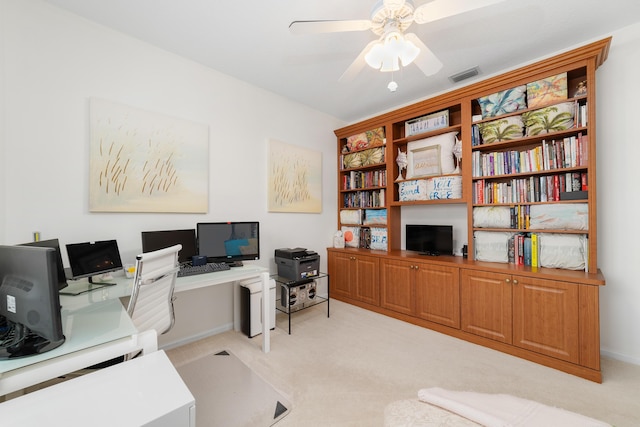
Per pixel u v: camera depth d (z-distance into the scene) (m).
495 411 0.81
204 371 1.95
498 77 2.40
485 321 2.31
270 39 2.17
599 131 2.15
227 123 2.72
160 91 2.28
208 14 1.89
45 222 1.75
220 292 2.63
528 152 2.33
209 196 2.58
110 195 2.00
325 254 3.78
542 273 2.02
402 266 2.90
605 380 1.81
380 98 3.28
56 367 0.91
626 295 2.05
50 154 1.77
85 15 1.89
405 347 2.30
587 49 1.96
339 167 3.97
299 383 1.81
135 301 1.35
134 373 0.97
